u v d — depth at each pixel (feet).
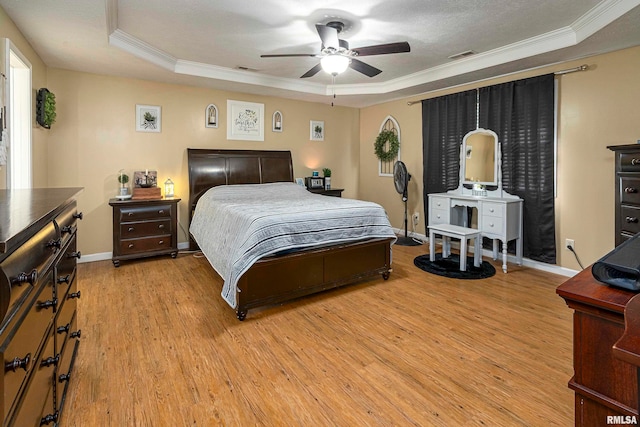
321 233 10.05
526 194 13.20
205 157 15.93
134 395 5.90
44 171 12.41
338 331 8.25
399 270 12.94
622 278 2.74
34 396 3.56
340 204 12.01
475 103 14.75
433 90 16.58
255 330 8.29
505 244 12.60
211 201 13.60
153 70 13.21
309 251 9.80
